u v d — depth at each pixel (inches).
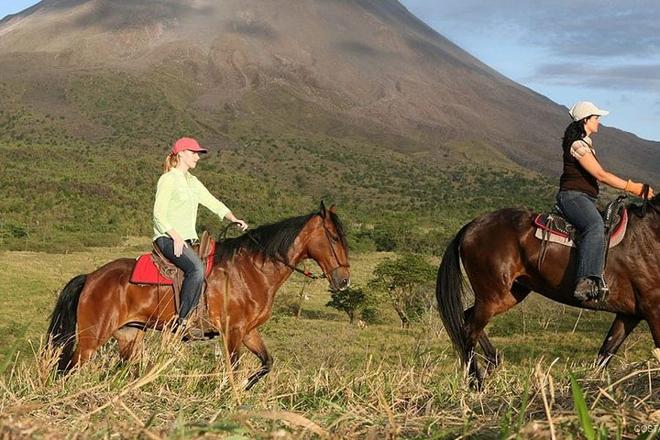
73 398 172.1
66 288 257.9
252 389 215.6
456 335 261.9
